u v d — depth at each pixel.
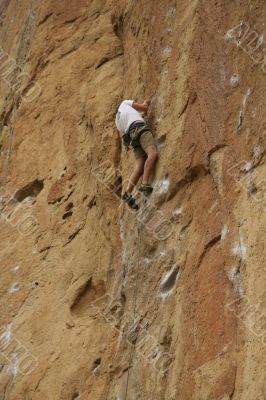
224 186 15.38
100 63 23.52
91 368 17.81
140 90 19.64
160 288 16.31
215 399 13.42
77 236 21.03
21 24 29.22
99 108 21.67
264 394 12.44
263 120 14.89
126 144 18.19
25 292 21.31
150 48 19.59
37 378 18.98
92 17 25.41
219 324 14.15
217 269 14.76
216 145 15.91
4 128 27.02
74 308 19.70
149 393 15.34
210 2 17.39
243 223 14.53
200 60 17.14
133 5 21.45
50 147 23.83
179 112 17.42
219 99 16.25
